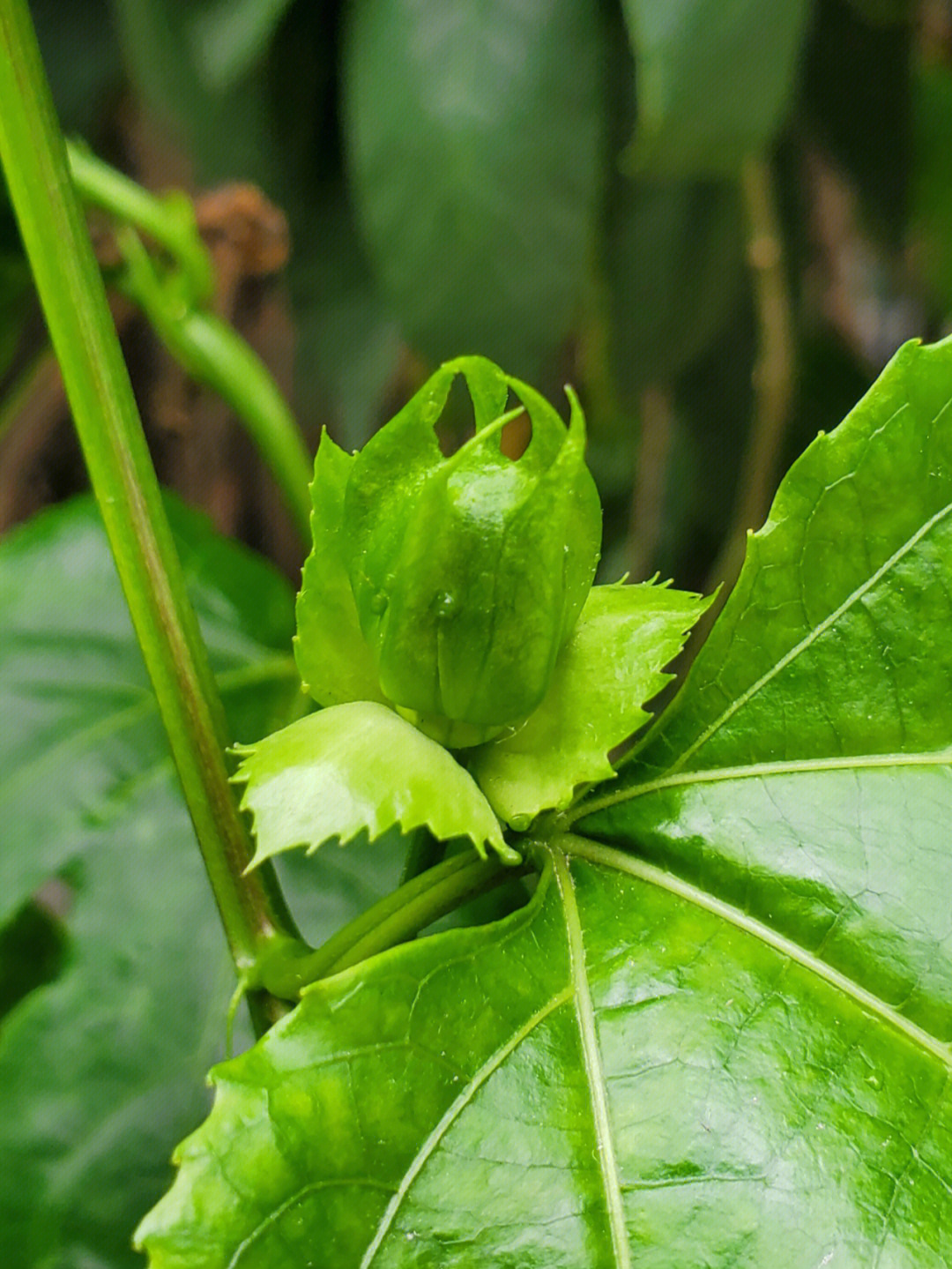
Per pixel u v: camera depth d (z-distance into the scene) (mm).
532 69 388
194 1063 303
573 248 399
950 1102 240
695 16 348
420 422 239
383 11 392
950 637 246
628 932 245
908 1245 234
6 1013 376
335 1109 233
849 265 635
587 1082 239
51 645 324
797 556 247
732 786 249
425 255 398
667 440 632
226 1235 229
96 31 480
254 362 358
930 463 246
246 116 445
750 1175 236
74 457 625
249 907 254
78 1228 296
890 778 248
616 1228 235
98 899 311
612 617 247
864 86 518
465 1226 233
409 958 238
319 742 238
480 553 236
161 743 320
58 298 257
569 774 243
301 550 633
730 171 380
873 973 243
